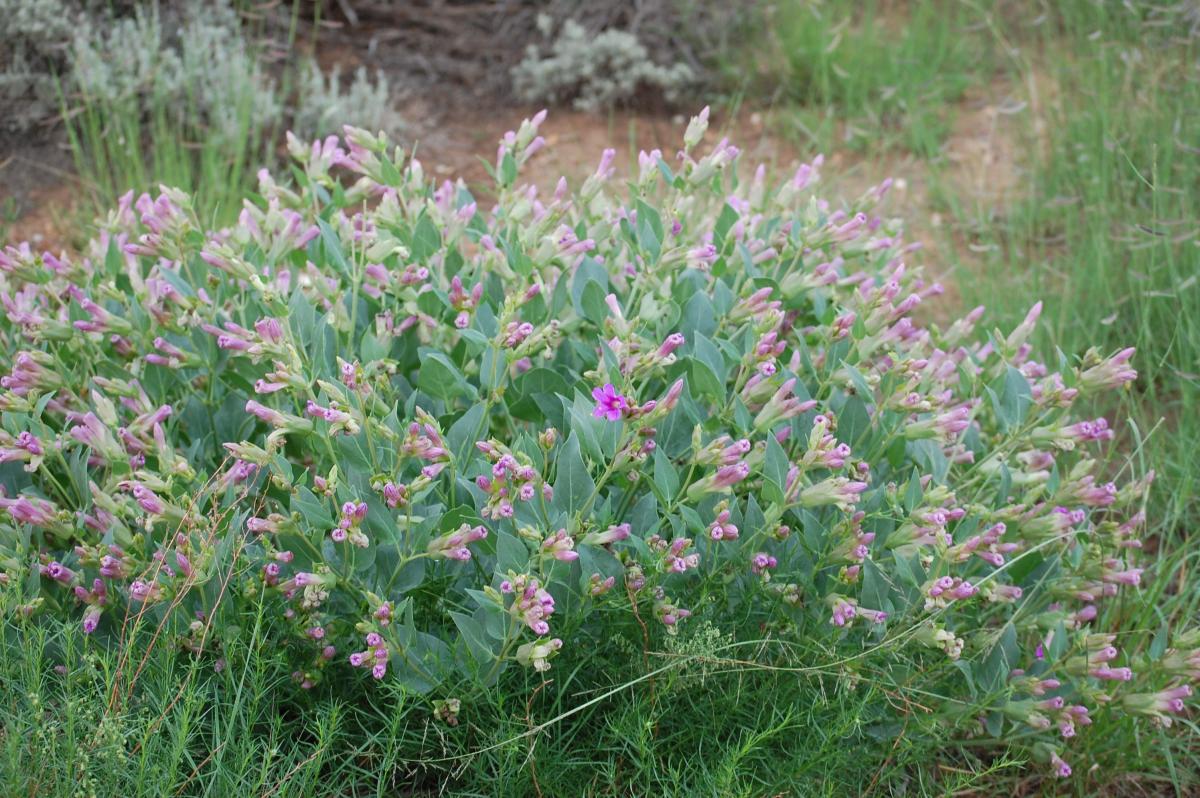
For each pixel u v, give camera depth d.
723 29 6.76
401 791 2.78
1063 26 6.93
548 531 2.62
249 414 3.11
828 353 3.11
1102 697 2.94
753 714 2.77
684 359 3.04
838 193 5.75
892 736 2.90
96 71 5.29
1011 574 3.13
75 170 5.39
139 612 2.70
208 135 5.21
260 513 3.03
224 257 2.82
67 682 2.46
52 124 5.46
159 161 5.27
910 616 2.81
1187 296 4.25
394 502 2.53
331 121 5.71
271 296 2.76
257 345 2.67
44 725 2.38
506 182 3.42
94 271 3.36
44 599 2.72
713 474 2.65
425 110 6.36
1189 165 5.03
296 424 2.64
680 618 2.66
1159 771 3.18
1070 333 4.46
